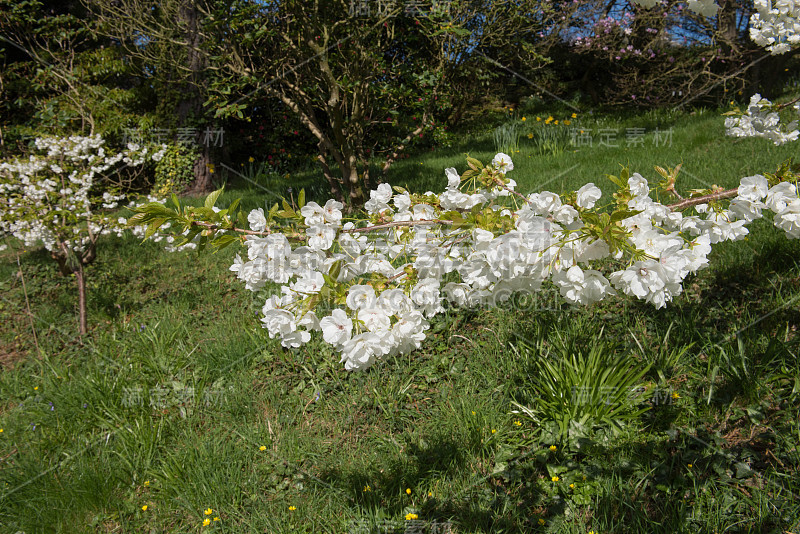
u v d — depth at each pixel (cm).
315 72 579
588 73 1309
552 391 265
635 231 135
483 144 1036
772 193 150
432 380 311
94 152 520
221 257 545
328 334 135
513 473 240
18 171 445
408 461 256
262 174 1058
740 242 368
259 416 300
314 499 241
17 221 418
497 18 650
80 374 347
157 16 607
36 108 743
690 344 279
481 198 173
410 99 667
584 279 139
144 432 279
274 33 527
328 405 302
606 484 222
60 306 480
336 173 799
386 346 137
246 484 252
